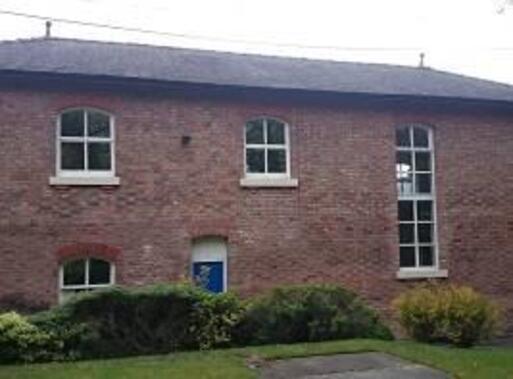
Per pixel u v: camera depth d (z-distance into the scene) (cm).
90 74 1631
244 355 1255
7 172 1587
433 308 1455
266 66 2028
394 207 1905
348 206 1855
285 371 1158
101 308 1309
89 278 1631
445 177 1975
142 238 1666
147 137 1692
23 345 1243
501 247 2014
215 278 1727
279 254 1775
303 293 1455
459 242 1970
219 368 1145
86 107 1662
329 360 1234
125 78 1658
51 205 1606
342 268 1831
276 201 1788
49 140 1620
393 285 1880
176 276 1680
